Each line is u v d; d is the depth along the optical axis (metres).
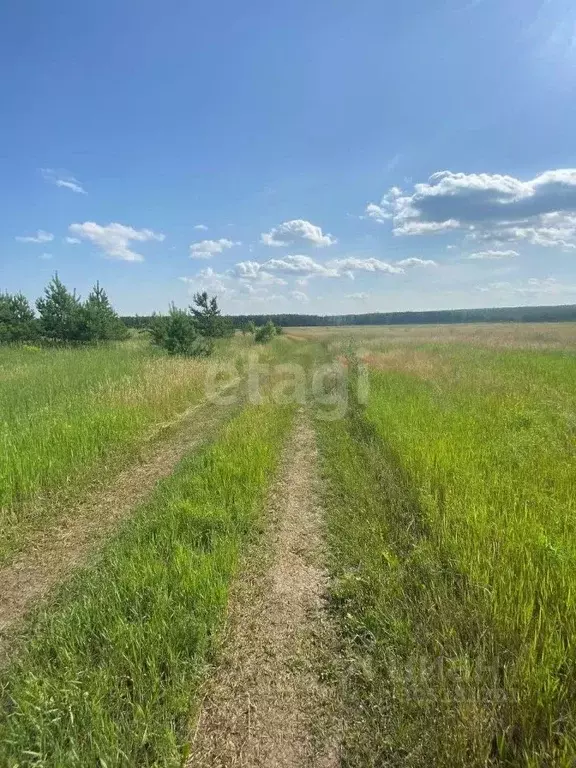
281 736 2.42
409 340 35.72
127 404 9.42
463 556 3.65
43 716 2.39
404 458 6.15
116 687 2.56
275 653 3.03
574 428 7.05
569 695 2.41
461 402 9.52
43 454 6.20
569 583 3.11
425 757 2.20
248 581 3.86
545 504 4.36
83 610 3.26
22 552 4.48
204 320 27.48
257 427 8.62
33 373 13.73
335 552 4.27
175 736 2.39
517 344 29.16
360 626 3.21
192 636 3.00
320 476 6.38
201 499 5.26
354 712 2.56
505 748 2.22
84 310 26.39
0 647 3.12
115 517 5.28
